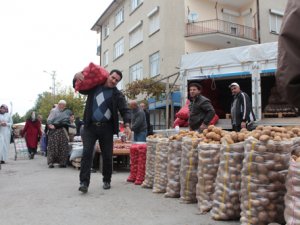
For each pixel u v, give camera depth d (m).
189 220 4.43
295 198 3.29
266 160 3.83
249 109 9.13
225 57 10.74
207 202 4.82
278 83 2.10
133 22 30.78
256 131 4.25
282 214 3.84
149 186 6.80
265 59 10.06
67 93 47.66
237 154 4.38
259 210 3.83
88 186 6.52
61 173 9.50
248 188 3.90
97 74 6.64
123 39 33.09
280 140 3.85
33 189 6.79
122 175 9.01
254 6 28.20
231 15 29.30
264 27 28.00
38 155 18.39
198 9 26.91
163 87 23.38
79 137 12.95
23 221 4.51
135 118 10.68
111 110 6.76
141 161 7.29
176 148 5.80
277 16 28.84
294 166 3.33
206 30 26.38
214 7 27.91
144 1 28.62
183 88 11.45
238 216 4.39
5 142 13.33
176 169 5.80
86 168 6.39
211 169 4.83
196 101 7.63
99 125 6.59
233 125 9.33
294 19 2.00
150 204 5.34
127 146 10.56
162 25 25.73
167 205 5.26
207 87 12.59
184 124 10.73
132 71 31.11
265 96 11.42
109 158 6.81
